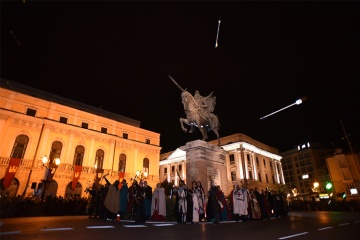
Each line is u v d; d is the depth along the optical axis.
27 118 27.94
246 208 9.71
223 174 12.39
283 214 12.16
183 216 8.66
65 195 28.27
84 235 5.09
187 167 11.69
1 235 4.83
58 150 29.70
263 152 55.12
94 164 32.00
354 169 35.22
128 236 5.10
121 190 9.81
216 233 5.77
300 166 64.62
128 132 37.72
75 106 35.03
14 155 26.45
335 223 8.61
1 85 29.16
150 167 38.78
